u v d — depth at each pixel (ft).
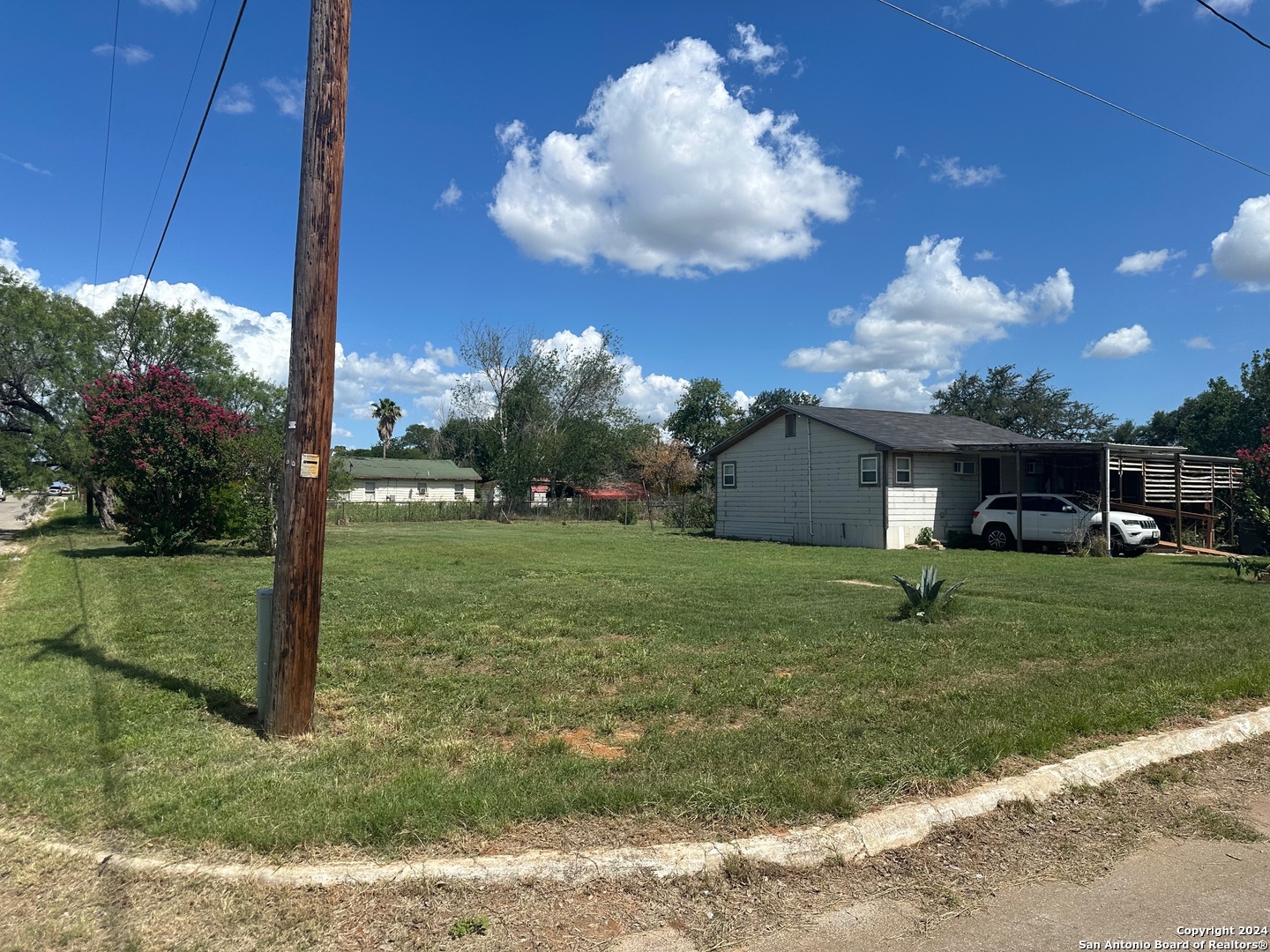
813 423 82.12
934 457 77.97
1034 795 14.26
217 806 13.41
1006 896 11.27
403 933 10.05
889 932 10.38
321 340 17.30
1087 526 64.34
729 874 11.57
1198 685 20.66
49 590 41.52
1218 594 38.55
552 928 10.28
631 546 74.33
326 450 17.69
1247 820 13.79
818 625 30.12
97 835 12.51
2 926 10.11
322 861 11.62
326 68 17.10
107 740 16.79
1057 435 173.68
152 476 59.11
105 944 9.73
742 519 90.33
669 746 16.43
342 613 33.17
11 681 21.85
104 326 111.45
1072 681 21.39
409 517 142.41
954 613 32.45
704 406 239.50
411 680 22.30
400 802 13.20
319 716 18.81
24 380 107.76
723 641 27.40
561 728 18.21
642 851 11.82
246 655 25.08
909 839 12.78
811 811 13.16
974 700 19.52
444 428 248.11
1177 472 67.77
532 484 162.50
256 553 63.87
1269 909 10.93
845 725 17.60
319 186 17.04
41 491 109.29
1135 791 14.92
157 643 27.02
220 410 63.31
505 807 13.09
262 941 9.83
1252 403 137.49
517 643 27.04
